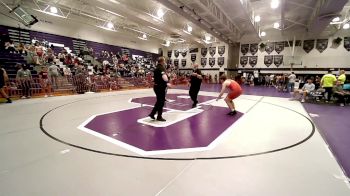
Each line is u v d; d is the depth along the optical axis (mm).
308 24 14898
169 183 2203
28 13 13297
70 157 2816
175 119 5172
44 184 2146
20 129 4070
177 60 26828
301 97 10445
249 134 4027
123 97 9219
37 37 14508
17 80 8680
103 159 2771
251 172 2490
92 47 18344
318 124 5160
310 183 2264
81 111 5953
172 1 10484
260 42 21406
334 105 8242
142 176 2340
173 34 18391
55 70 10172
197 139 3662
